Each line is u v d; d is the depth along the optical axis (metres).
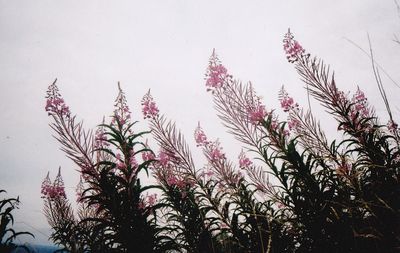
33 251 3.67
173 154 4.70
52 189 6.37
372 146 3.91
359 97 5.24
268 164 4.28
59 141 3.65
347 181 4.09
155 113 4.75
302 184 4.12
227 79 4.56
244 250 4.34
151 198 6.11
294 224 4.12
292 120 4.86
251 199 4.66
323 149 4.64
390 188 3.68
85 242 5.00
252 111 4.42
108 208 3.68
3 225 3.31
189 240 4.52
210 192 4.72
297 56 4.36
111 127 3.87
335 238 3.75
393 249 3.37
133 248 3.58
